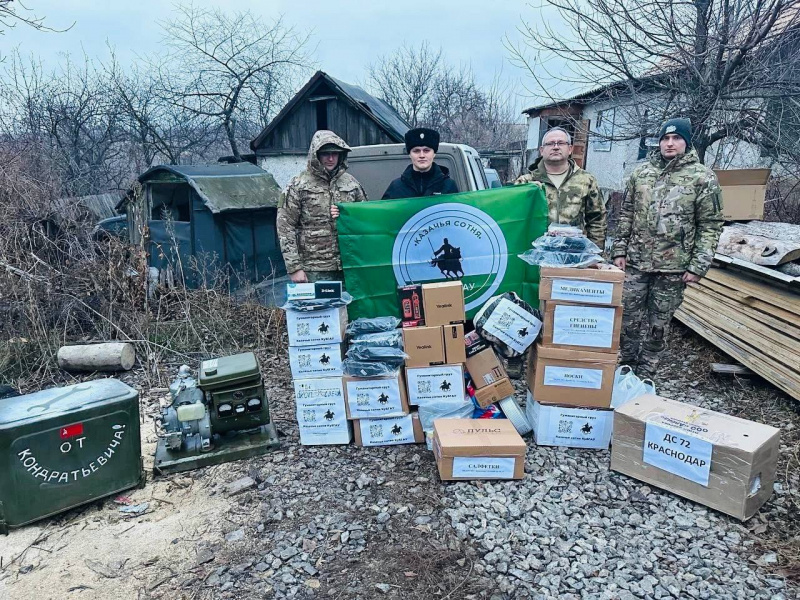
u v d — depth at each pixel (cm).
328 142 384
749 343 457
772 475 291
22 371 498
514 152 2084
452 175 504
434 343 342
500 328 342
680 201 389
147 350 536
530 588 237
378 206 381
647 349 430
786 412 398
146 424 406
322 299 340
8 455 278
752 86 647
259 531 280
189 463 339
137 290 621
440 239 387
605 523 279
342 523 283
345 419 357
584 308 330
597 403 341
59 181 1078
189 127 1805
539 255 346
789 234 519
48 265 589
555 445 352
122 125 1678
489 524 279
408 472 329
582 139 888
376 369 343
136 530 285
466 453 311
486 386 352
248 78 1759
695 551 258
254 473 331
